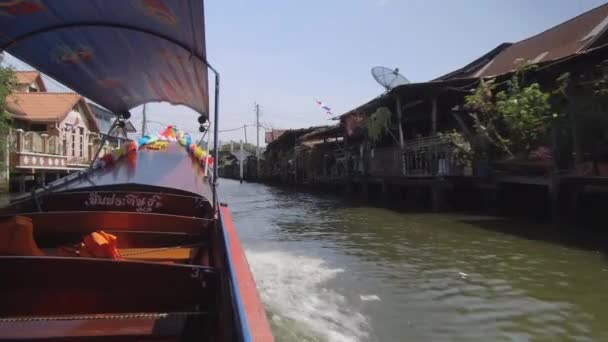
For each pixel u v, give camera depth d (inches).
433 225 416.8
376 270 254.4
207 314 93.8
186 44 135.9
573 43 596.1
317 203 745.0
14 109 746.2
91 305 95.3
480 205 523.5
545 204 447.5
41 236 146.5
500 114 457.4
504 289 212.7
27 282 93.1
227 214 180.5
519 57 701.3
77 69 170.9
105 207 181.6
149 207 183.6
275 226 460.8
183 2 103.2
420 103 644.7
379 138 727.7
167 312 96.9
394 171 647.1
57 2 117.1
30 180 828.0
